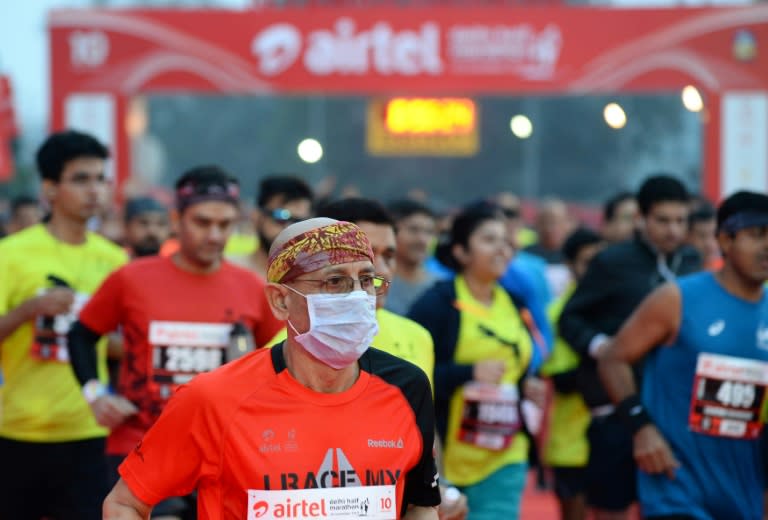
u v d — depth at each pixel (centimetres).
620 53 1845
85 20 1870
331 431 385
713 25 1848
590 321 838
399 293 873
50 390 712
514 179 3594
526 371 749
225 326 653
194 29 1870
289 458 381
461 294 729
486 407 715
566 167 3575
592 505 855
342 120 3688
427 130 2100
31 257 725
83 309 658
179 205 647
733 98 1861
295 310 383
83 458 719
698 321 620
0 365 725
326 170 3647
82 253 745
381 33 1850
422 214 877
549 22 1845
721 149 1872
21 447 709
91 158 735
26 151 3619
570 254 1094
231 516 383
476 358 722
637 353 634
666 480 621
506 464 725
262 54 1862
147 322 642
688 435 620
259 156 3844
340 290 381
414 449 397
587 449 862
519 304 759
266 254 796
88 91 1880
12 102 1475
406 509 412
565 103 3584
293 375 390
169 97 3850
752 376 621
